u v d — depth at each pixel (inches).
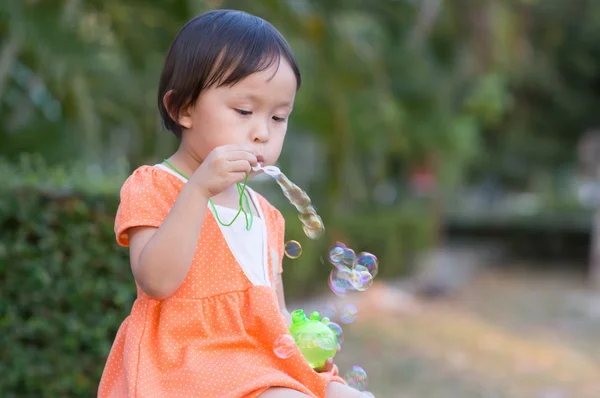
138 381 65.9
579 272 560.1
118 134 361.1
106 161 335.9
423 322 309.0
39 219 129.9
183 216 64.3
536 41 641.6
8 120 296.4
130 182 72.3
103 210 134.0
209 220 71.6
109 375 71.9
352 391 71.9
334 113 327.3
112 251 134.3
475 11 441.7
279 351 67.9
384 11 429.4
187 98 69.4
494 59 461.4
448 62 467.2
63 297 132.3
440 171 505.4
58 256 131.3
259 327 69.7
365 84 342.0
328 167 358.0
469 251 598.2
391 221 427.2
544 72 648.4
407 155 507.2
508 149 743.1
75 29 245.9
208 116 68.7
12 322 129.8
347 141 340.5
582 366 251.4
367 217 427.8
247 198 77.6
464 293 427.2
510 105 513.0
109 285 134.0
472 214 733.9
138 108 311.9
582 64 660.1
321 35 292.0
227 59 67.6
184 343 68.2
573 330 326.0
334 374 76.5
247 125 68.7
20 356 130.8
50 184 134.4
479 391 209.8
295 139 448.5
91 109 271.4
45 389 132.4
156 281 65.2
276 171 68.5
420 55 430.3
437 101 434.0
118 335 73.2
